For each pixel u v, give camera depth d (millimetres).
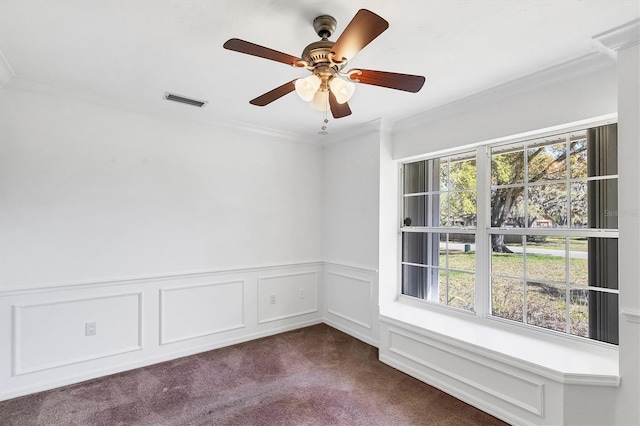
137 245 2900
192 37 1850
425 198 3305
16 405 2291
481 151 2832
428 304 3201
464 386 2400
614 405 1805
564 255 2363
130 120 2879
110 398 2393
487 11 1604
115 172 2803
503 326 2641
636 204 1726
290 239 3863
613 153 2146
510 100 2506
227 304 3393
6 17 1655
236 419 2168
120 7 1585
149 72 2285
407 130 3311
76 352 2615
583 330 2258
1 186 2375
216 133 3348
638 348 1724
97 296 2707
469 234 2934
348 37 1345
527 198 2572
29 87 2436
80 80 2412
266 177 3686
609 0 1508
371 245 3445
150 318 2951
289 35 1835
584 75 2121
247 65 2182
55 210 2553
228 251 3414
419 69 2213
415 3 1544
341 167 3865
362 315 3547
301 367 2910
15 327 2395
